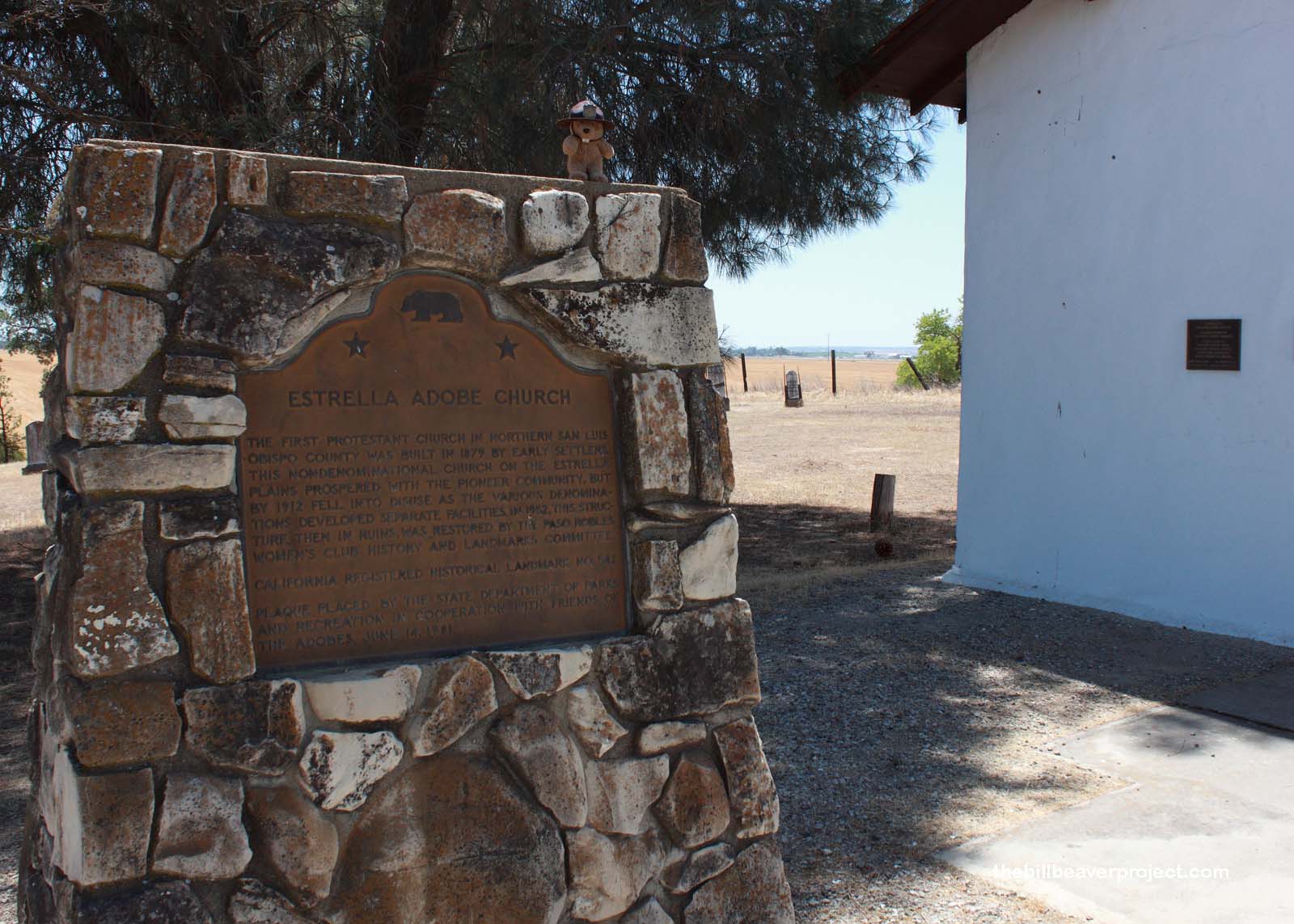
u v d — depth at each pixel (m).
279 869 2.56
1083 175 6.88
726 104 7.49
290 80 7.15
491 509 2.94
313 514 2.73
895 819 3.92
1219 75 6.10
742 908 3.09
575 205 3.02
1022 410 7.39
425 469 2.86
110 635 2.44
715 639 3.13
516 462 2.98
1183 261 6.34
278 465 2.70
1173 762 4.41
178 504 2.54
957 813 3.96
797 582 8.02
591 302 3.03
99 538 2.45
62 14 6.30
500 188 2.96
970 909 3.27
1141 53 6.50
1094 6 6.75
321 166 2.73
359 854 2.66
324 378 2.76
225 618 2.55
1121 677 5.54
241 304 2.61
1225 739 4.64
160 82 6.88
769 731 4.88
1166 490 6.51
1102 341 6.83
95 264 2.47
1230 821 3.84
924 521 10.95
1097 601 6.93
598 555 3.07
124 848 2.42
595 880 2.91
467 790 2.78
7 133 6.97
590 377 3.09
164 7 6.06
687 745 3.08
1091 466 6.94
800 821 3.92
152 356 2.53
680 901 3.04
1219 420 6.21
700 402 3.20
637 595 3.06
